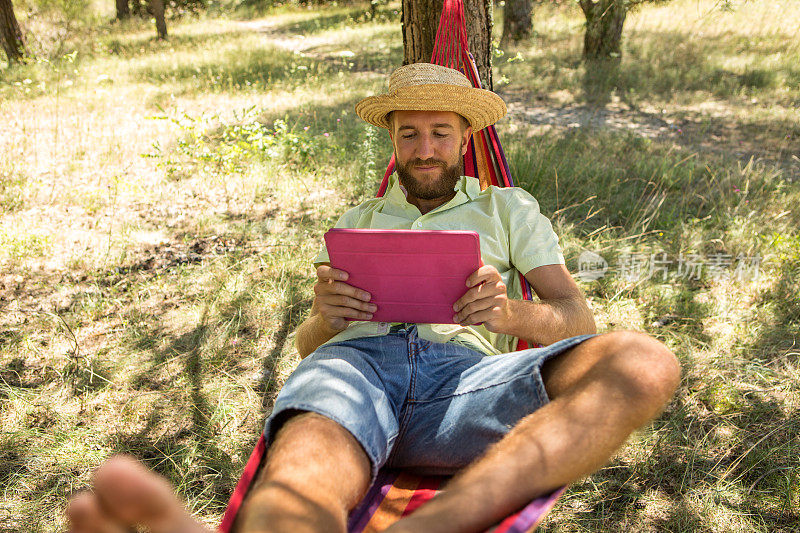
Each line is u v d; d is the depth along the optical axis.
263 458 1.75
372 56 13.67
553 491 1.45
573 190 5.94
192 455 2.99
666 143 7.57
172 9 25.03
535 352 1.85
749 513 2.60
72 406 3.38
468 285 1.94
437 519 1.32
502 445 1.51
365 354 2.07
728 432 3.04
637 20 15.12
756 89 10.18
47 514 2.69
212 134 8.19
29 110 9.52
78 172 6.80
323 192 6.22
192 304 4.32
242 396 3.44
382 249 1.93
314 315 2.43
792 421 3.07
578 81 10.70
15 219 5.55
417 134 2.43
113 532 1.15
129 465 1.12
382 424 1.85
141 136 8.08
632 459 2.89
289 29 20.64
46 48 16.03
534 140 7.33
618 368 1.54
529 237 2.39
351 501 1.57
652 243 5.09
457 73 2.60
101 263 4.86
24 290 4.52
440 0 4.02
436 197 2.50
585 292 4.37
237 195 6.20
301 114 8.67
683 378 3.41
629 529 2.56
